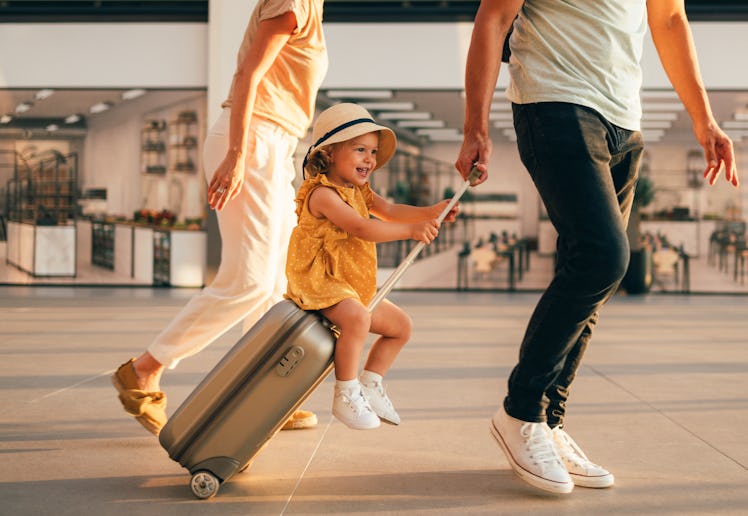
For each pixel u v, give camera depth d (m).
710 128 2.53
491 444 2.85
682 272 12.23
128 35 11.93
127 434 2.97
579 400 3.72
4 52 11.97
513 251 12.18
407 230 2.28
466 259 12.20
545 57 2.28
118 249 12.23
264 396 2.18
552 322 2.24
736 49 11.38
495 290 12.20
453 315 8.23
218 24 11.48
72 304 8.91
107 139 12.21
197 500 2.20
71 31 11.94
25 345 5.54
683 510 2.13
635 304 10.03
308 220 2.34
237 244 2.82
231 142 2.72
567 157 2.20
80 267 12.27
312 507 2.14
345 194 2.33
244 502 2.18
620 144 2.32
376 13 11.52
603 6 2.28
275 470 2.50
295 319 2.17
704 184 12.24
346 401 2.19
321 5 2.98
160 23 11.87
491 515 2.08
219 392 2.18
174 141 12.12
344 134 2.35
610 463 2.61
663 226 12.27
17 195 12.26
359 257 2.36
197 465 2.20
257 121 2.87
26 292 10.73
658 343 6.02
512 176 12.19
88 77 11.97
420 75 11.61
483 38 2.28
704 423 3.22
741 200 12.16
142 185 12.25
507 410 2.33
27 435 2.95
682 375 4.48
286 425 3.05
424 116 11.87
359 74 11.62
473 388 4.02
